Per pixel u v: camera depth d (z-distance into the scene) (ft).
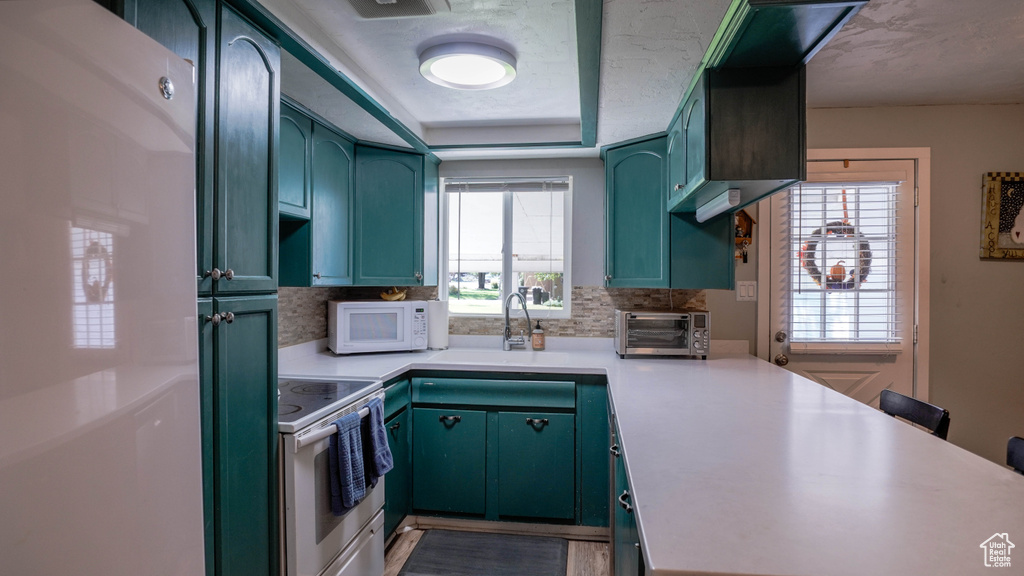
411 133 8.93
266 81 5.04
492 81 7.22
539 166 10.78
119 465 2.51
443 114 9.07
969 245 9.21
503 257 11.07
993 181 9.09
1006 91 8.59
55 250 2.19
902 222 9.30
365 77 7.13
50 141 2.17
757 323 9.73
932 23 6.37
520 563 7.72
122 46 2.54
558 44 6.35
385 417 7.79
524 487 8.63
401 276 9.78
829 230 9.47
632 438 4.47
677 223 8.94
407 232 9.84
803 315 9.57
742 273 9.77
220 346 4.29
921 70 7.80
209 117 4.17
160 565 2.79
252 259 4.76
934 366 9.25
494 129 9.80
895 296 9.31
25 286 2.08
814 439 4.47
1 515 2.00
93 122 2.37
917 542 2.67
